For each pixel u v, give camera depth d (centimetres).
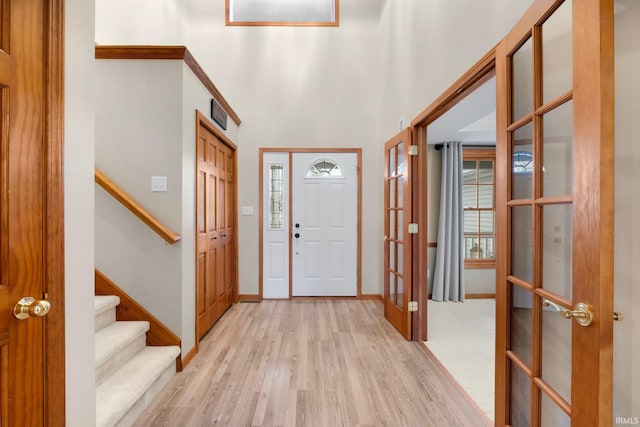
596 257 86
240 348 258
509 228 142
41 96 103
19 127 97
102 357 171
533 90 120
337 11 412
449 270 408
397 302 310
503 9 151
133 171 226
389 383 206
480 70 171
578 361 92
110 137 226
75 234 117
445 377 214
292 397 190
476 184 442
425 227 281
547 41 116
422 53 259
